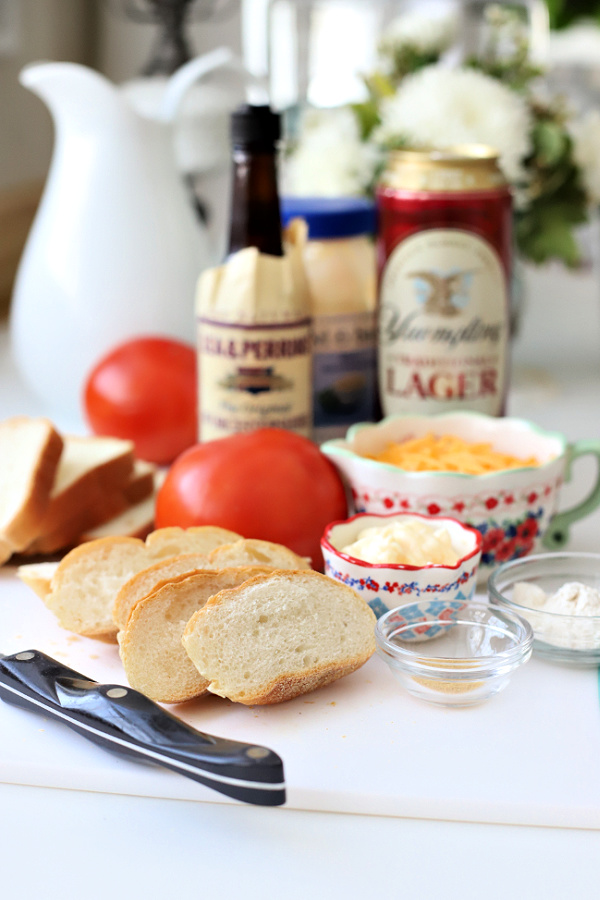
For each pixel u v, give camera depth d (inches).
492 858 23.7
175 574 27.3
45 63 52.8
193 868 23.5
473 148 33.5
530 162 40.7
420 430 32.3
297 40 45.2
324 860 23.7
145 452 36.3
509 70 41.6
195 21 54.6
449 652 27.4
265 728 25.7
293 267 32.5
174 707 26.2
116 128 37.1
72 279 37.7
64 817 24.4
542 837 24.1
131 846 23.9
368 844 23.9
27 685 25.7
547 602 27.9
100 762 24.9
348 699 26.5
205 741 24.1
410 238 32.9
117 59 58.5
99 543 28.0
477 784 24.6
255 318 32.2
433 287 32.9
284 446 30.4
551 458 30.7
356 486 30.3
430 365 33.3
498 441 32.0
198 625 25.4
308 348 32.9
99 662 27.4
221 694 25.5
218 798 24.6
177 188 38.4
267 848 23.9
